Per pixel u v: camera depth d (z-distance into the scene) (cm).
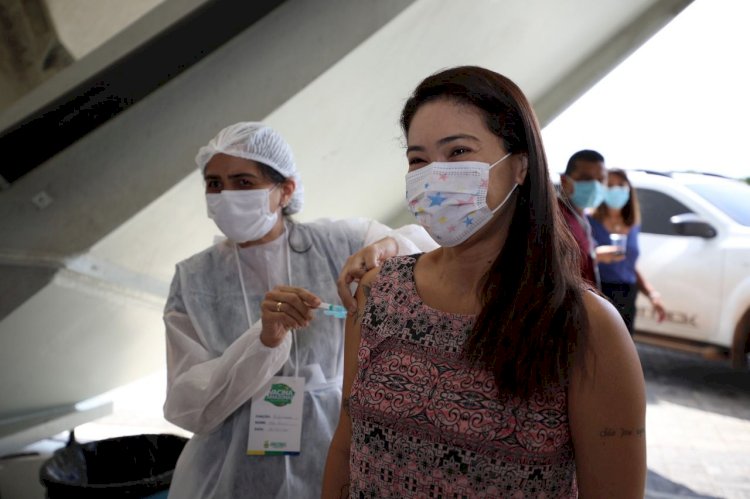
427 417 95
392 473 99
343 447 118
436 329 101
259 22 204
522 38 300
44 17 191
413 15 230
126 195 204
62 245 203
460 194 99
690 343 468
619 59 363
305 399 154
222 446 153
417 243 170
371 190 344
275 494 148
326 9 217
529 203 99
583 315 94
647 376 505
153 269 246
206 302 158
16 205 192
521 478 92
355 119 266
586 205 315
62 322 224
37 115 187
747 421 417
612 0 311
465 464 93
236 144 151
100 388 288
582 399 93
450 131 99
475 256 105
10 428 257
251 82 211
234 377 141
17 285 201
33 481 270
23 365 234
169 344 157
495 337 94
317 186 295
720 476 341
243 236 156
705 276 457
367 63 236
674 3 347
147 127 200
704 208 467
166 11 190
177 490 153
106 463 203
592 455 95
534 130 99
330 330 158
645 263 484
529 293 95
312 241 168
